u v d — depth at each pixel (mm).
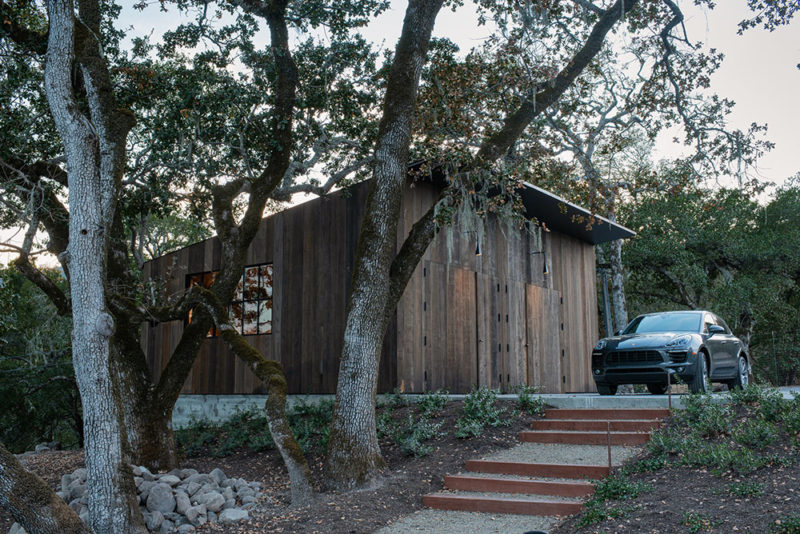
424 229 10234
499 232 15922
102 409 7070
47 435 28516
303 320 13820
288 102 11680
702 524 5664
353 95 13625
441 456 9305
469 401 10922
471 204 10969
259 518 8055
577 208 15164
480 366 14547
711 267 30484
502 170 10680
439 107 11938
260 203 11281
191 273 15891
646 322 12344
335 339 13227
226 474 10438
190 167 12227
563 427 9844
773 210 30891
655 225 27734
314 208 14078
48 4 7387
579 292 18938
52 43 7293
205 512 8336
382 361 12680
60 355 23672
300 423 12008
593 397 10469
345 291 13242
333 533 7145
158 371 16125
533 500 7309
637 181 15094
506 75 11828
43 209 10750
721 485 6504
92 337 7074
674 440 7914
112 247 10891
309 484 8445
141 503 8305
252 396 14367
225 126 12391
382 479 8812
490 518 7234
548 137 15633
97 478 7016
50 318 23188
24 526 5809
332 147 14203
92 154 7355
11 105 11383
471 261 14852
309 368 13547
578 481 7695
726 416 8539
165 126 12344
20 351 24031
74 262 7117
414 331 12961
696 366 10320
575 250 19094
